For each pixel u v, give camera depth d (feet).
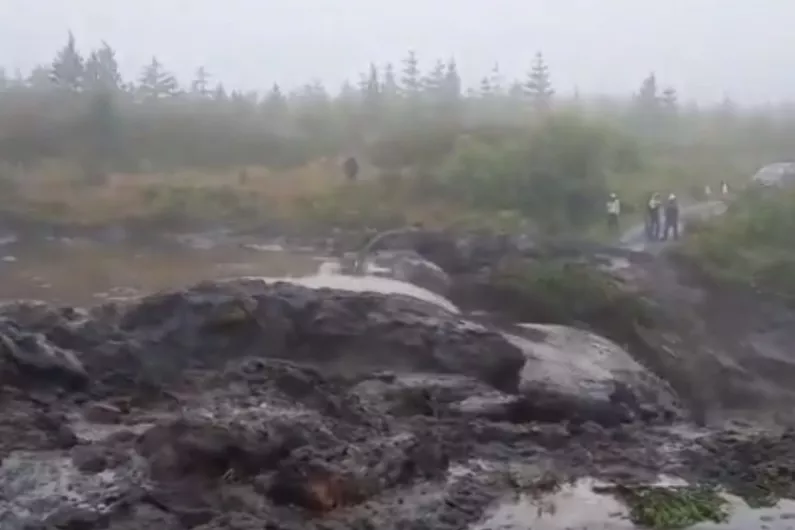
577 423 25.95
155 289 40.11
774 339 38.75
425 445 22.00
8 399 23.85
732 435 26.50
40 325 28.09
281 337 28.35
